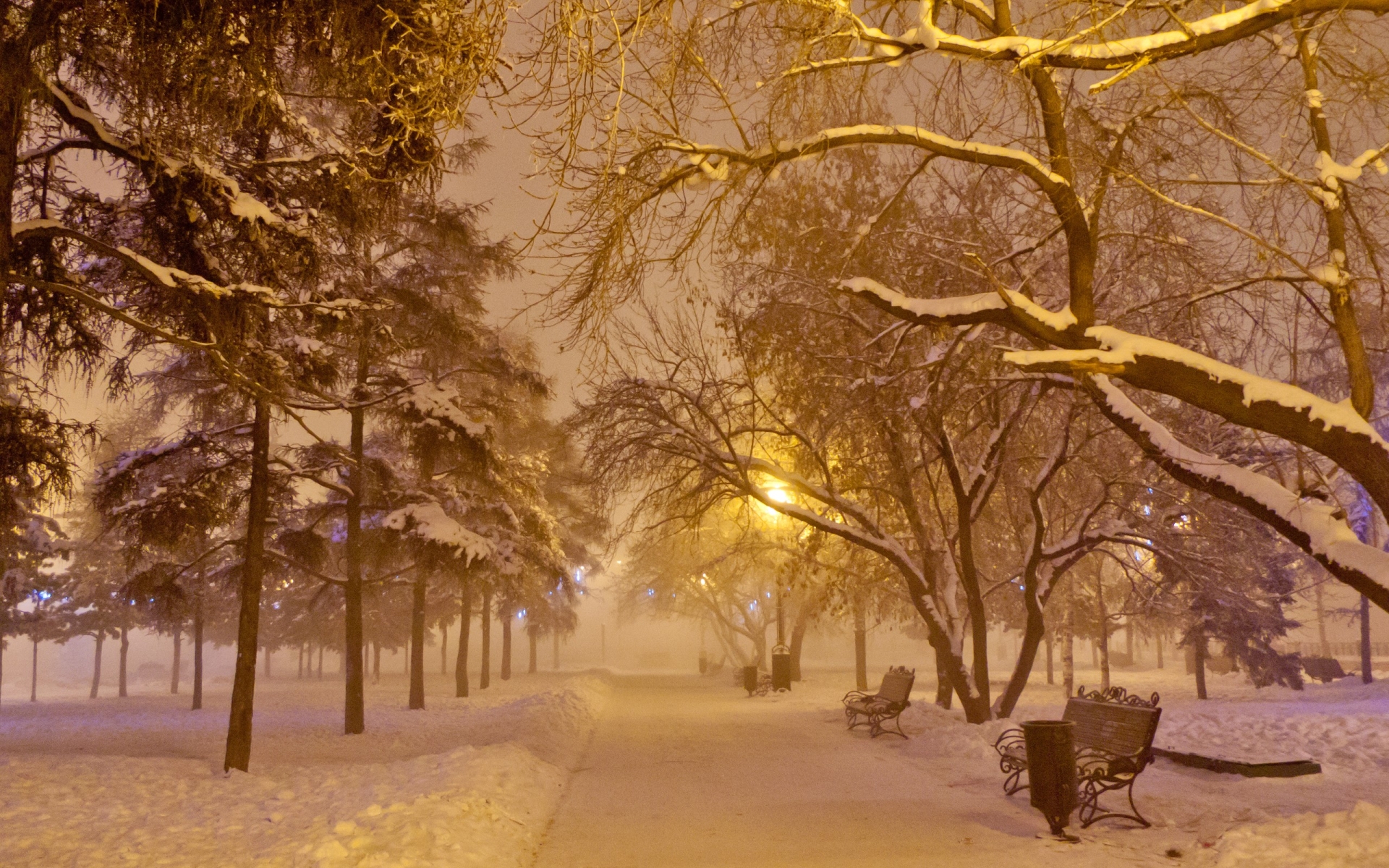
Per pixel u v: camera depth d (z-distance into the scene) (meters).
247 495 16.14
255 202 9.47
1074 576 28.25
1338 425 7.28
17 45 7.27
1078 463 17.53
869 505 19.55
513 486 26.05
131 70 7.44
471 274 21.64
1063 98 9.71
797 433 16.80
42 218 8.77
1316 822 7.34
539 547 28.22
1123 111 9.55
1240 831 7.30
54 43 7.63
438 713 25.52
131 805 10.43
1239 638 28.11
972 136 8.52
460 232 20.22
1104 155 9.39
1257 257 7.85
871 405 14.72
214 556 27.81
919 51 7.28
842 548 24.12
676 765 13.56
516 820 8.84
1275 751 12.93
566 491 39.59
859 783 11.56
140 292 10.07
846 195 15.30
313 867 6.74
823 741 16.69
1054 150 8.71
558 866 7.48
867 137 8.34
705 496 18.25
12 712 33.25
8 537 17.06
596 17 5.41
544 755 13.71
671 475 17.48
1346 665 42.69
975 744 13.83
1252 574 18.88
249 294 9.24
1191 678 40.31
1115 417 8.70
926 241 13.98
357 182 9.19
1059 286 13.79
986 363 14.11
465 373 26.42
